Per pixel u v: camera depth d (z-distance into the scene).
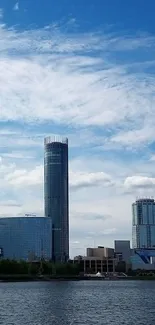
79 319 133.50
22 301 195.25
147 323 125.81
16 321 128.50
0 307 167.50
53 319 133.00
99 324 123.75
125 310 160.00
